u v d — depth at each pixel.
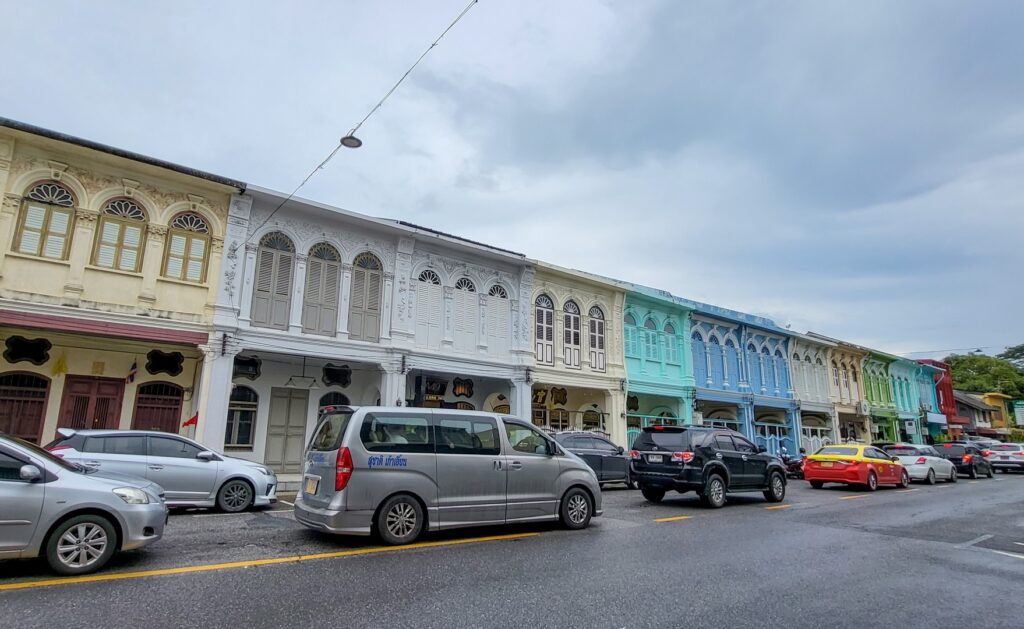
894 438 39.75
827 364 35.47
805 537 8.91
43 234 13.11
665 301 25.61
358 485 7.58
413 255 18.61
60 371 13.95
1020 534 9.73
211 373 14.47
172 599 5.26
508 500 8.66
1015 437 54.88
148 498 6.64
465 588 5.77
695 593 5.77
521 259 20.62
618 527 9.47
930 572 6.91
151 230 14.30
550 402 22.27
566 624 4.84
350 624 4.73
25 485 5.88
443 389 19.80
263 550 7.32
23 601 5.08
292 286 16.27
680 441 12.72
